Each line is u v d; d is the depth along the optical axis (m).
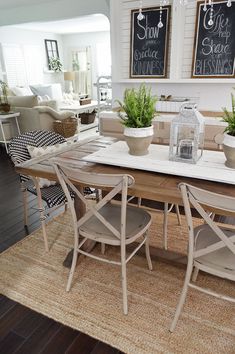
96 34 8.48
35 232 2.42
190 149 1.56
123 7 3.13
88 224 1.67
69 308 1.64
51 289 1.79
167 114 2.77
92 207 1.48
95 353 1.39
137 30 3.14
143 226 1.64
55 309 1.64
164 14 2.95
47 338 1.48
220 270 1.31
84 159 1.72
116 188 1.33
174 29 2.88
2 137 4.97
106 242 1.55
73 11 4.46
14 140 2.24
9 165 4.21
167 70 3.12
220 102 3.06
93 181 1.36
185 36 2.92
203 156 1.69
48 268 1.98
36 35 7.94
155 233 2.37
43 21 4.83
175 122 1.54
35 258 2.08
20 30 7.40
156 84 3.31
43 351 1.41
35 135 2.33
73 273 1.75
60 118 5.14
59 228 2.47
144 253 2.05
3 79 7.16
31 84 8.00
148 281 1.84
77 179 1.41
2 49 7.01
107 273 1.91
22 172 1.74
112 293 1.75
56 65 8.56
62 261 2.05
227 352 1.38
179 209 2.61
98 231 1.61
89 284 1.82
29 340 1.47
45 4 4.68
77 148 2.06
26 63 7.74
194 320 1.55
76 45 8.91
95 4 4.27
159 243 2.24
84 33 8.62
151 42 3.11
